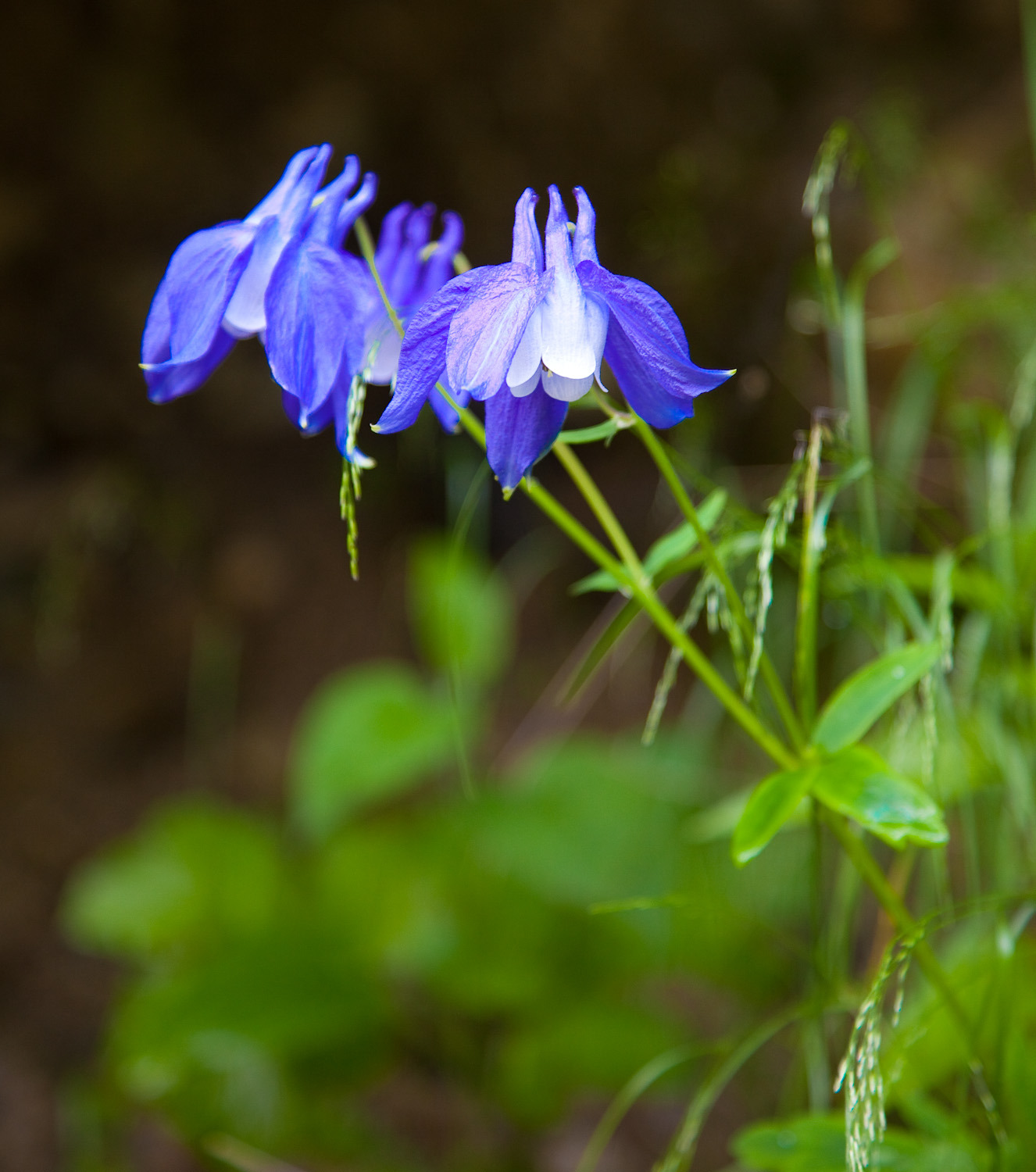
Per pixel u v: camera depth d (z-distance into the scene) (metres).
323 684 1.47
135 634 1.48
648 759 1.01
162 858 1.04
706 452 1.07
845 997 0.82
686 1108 1.00
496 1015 1.01
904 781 0.76
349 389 0.75
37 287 1.49
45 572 1.47
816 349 1.28
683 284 1.41
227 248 0.75
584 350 0.72
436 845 1.00
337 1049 0.93
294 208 0.75
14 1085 1.13
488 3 1.48
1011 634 0.86
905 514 0.89
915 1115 0.81
